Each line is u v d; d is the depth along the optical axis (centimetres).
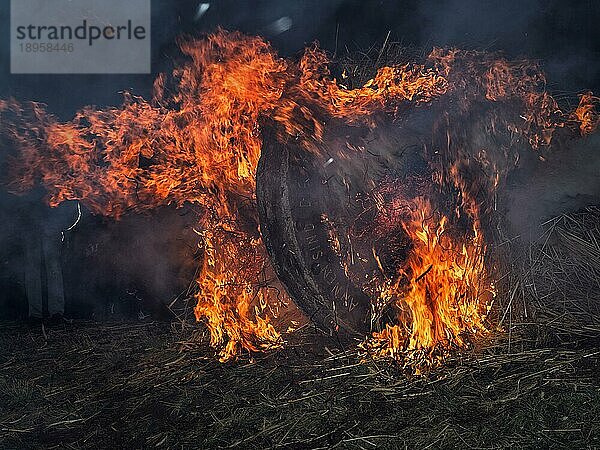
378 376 439
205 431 405
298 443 381
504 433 370
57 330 622
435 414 391
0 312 679
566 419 379
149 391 466
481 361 444
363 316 484
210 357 508
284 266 471
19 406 466
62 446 409
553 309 521
